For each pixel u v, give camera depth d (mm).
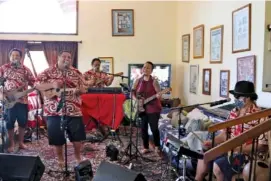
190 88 5539
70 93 3078
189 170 2938
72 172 3125
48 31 6113
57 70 3080
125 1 6230
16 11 5992
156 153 3793
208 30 4754
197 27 5145
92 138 4559
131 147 3820
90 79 5023
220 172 2367
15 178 2197
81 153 3926
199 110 4492
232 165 2242
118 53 6293
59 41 6137
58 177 3031
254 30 3525
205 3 4828
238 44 3871
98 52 6258
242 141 1711
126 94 4664
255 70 3510
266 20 3334
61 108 3021
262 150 2203
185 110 4516
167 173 3090
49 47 6105
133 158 3602
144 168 3330
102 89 4730
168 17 6316
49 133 3117
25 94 3734
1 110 3871
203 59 4957
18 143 4129
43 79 3053
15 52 3770
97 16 6211
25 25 6039
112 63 6285
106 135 4676
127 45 6297
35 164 2264
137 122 3945
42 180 2949
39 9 6055
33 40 6074
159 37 6332
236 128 2453
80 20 6176
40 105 4766
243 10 3730
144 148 3873
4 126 3713
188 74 5648
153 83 3768
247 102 2447
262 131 1731
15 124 4148
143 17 6285
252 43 3566
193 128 3551
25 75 3834
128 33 6277
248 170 2135
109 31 6250
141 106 3742
